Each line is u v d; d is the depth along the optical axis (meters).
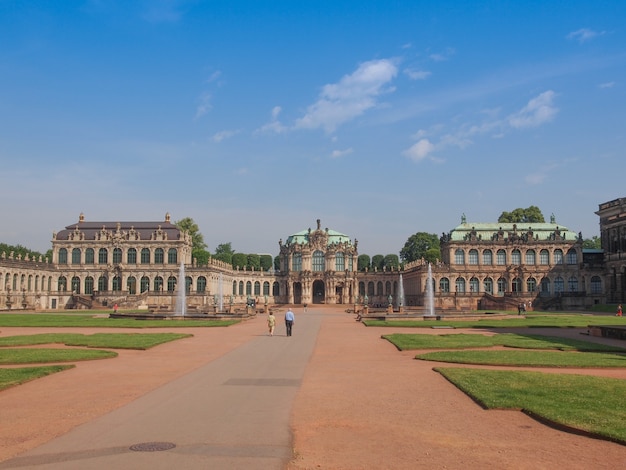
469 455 19.22
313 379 33.72
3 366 38.09
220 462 18.25
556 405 25.22
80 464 18.06
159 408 25.91
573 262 181.50
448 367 37.78
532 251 183.88
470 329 73.75
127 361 41.53
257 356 44.75
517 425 22.88
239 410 25.53
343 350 49.00
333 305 197.88
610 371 36.06
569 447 19.97
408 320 93.31
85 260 185.62
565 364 37.97
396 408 25.95
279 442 20.53
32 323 82.06
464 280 183.62
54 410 25.56
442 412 25.16
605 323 82.94
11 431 22.08
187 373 36.00
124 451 19.41
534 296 173.50
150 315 93.44
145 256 186.12
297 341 57.12
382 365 39.53
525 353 44.84
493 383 30.88
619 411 24.08
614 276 170.12
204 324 80.94
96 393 29.41
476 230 188.50
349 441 20.84
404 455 19.27
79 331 69.06
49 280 179.50
